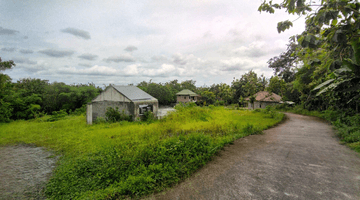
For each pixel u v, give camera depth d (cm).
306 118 1575
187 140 526
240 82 4356
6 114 1825
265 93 3409
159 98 4166
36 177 471
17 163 573
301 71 1327
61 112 2191
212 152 488
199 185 331
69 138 858
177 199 291
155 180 344
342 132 691
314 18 334
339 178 332
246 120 1235
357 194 276
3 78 1858
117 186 349
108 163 439
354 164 397
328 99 1591
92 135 865
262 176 354
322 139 662
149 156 449
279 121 1266
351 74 508
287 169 383
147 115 1391
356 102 999
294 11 361
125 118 1352
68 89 3009
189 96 4481
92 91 3162
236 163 429
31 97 2420
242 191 302
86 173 434
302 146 563
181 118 1235
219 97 4862
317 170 372
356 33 355
